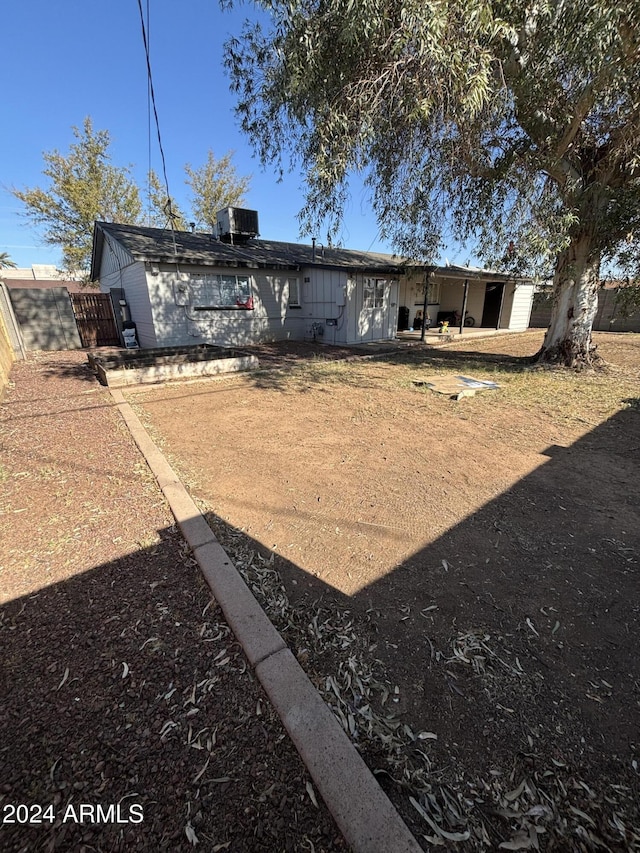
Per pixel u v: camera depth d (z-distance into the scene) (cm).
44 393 609
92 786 115
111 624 175
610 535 245
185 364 714
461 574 210
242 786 114
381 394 602
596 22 357
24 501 285
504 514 269
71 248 1900
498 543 237
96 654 160
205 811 109
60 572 210
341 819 105
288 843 102
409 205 727
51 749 125
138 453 373
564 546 234
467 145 561
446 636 170
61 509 274
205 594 195
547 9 363
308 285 1215
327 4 376
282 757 122
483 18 329
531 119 519
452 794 114
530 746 127
